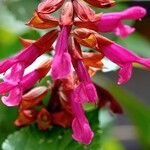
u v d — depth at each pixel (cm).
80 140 27
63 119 32
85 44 27
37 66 29
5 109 38
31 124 33
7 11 38
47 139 32
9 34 40
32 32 35
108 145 49
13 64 27
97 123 32
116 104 33
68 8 27
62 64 25
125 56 28
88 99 26
